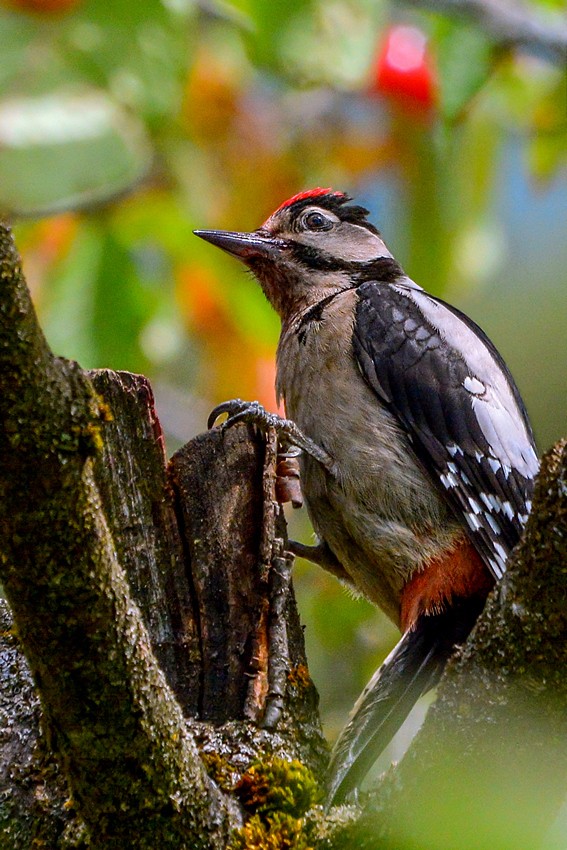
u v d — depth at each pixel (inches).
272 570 292.7
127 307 419.2
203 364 470.9
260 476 298.2
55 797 272.5
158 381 496.4
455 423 376.8
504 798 238.1
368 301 394.3
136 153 356.8
